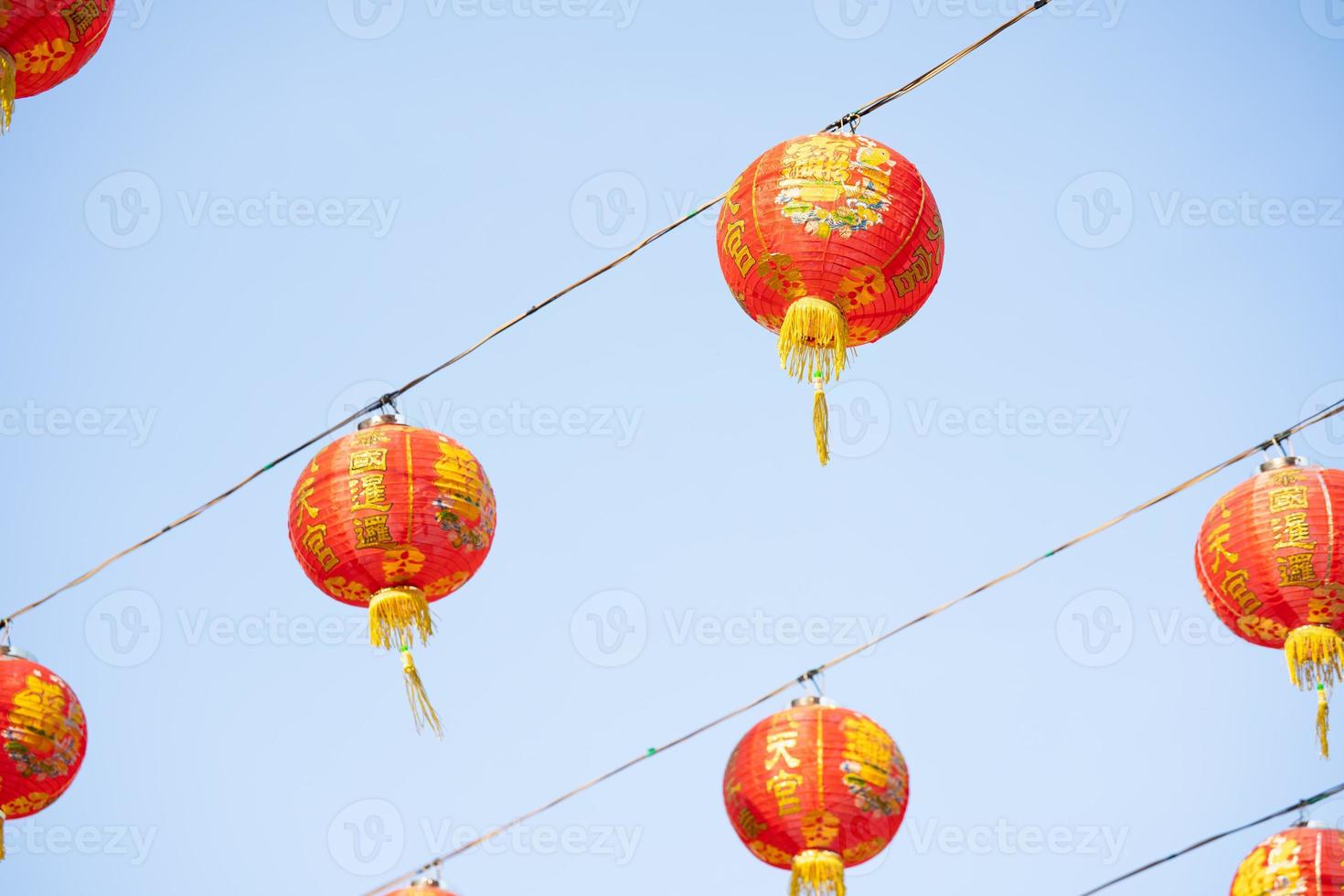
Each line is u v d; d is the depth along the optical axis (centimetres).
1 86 699
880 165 748
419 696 809
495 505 843
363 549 805
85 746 868
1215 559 786
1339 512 762
